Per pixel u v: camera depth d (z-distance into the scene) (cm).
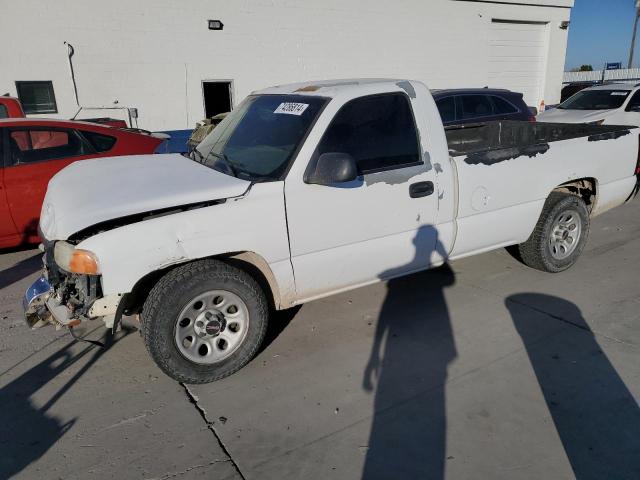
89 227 308
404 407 307
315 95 365
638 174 546
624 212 714
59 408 313
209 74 1106
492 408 304
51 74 961
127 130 646
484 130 613
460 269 512
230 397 321
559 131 552
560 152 453
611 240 596
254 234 321
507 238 444
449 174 389
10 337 400
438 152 385
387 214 366
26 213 550
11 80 933
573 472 254
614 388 319
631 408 301
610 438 277
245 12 1112
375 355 364
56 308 323
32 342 393
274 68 1177
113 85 1016
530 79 1652
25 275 521
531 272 500
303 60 1208
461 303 438
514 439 278
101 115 1018
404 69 1370
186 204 308
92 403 318
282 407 310
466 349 368
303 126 346
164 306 305
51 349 382
